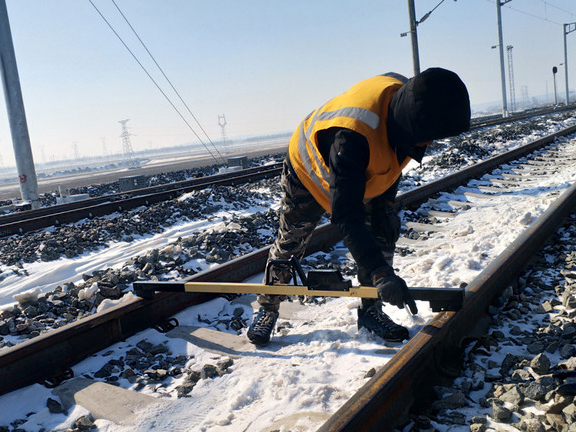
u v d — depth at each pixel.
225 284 2.83
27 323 3.42
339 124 1.88
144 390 2.50
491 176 8.92
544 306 2.88
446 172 10.27
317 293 2.50
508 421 1.83
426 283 3.52
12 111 11.43
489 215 5.74
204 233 5.60
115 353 2.90
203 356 2.80
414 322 2.88
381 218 2.48
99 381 2.55
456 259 4.02
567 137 15.62
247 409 2.21
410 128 1.79
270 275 2.71
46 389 2.55
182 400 2.34
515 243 3.55
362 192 1.89
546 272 3.47
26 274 5.07
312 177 2.20
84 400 2.38
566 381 1.96
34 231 7.73
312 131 2.07
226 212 7.79
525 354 2.37
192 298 3.57
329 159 1.94
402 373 1.88
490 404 1.95
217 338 2.98
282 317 3.26
